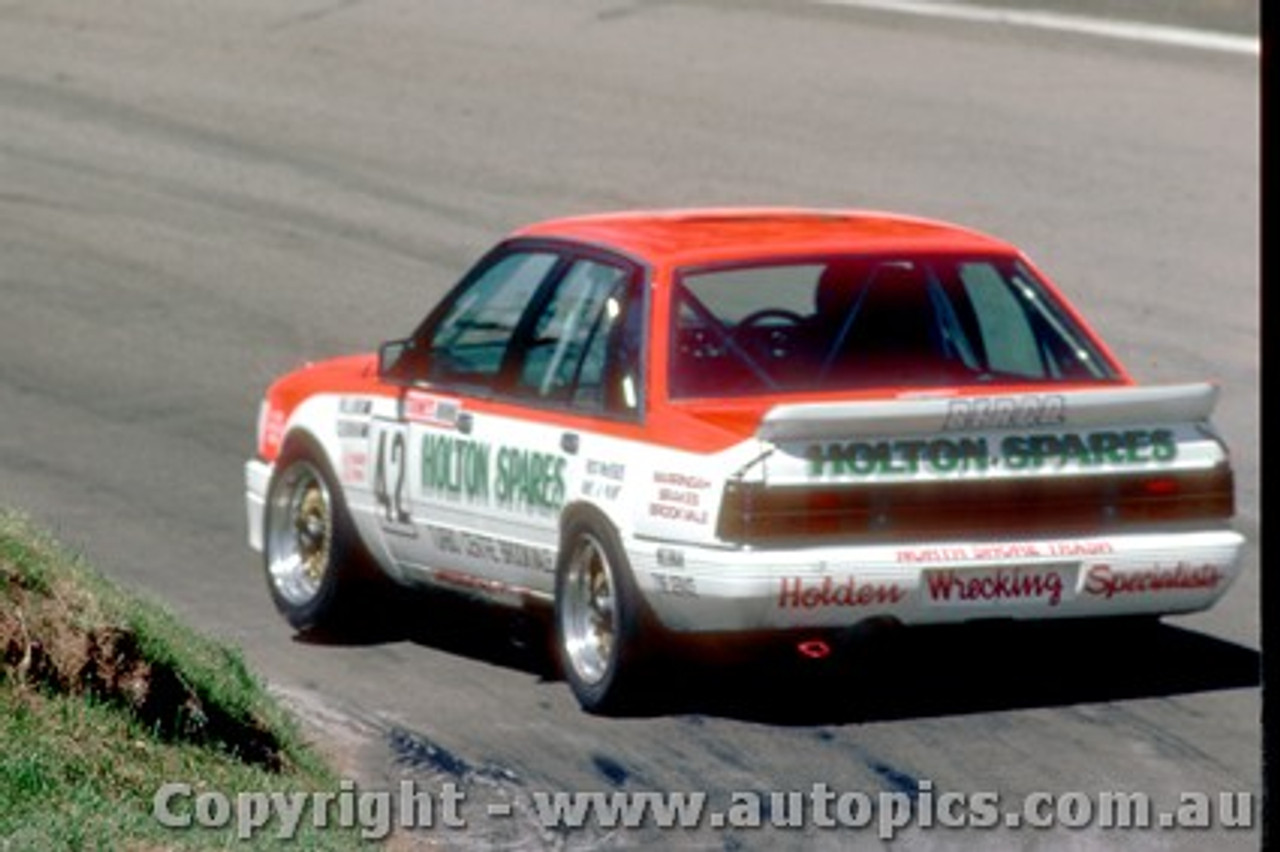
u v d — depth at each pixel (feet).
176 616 82.23
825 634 75.05
